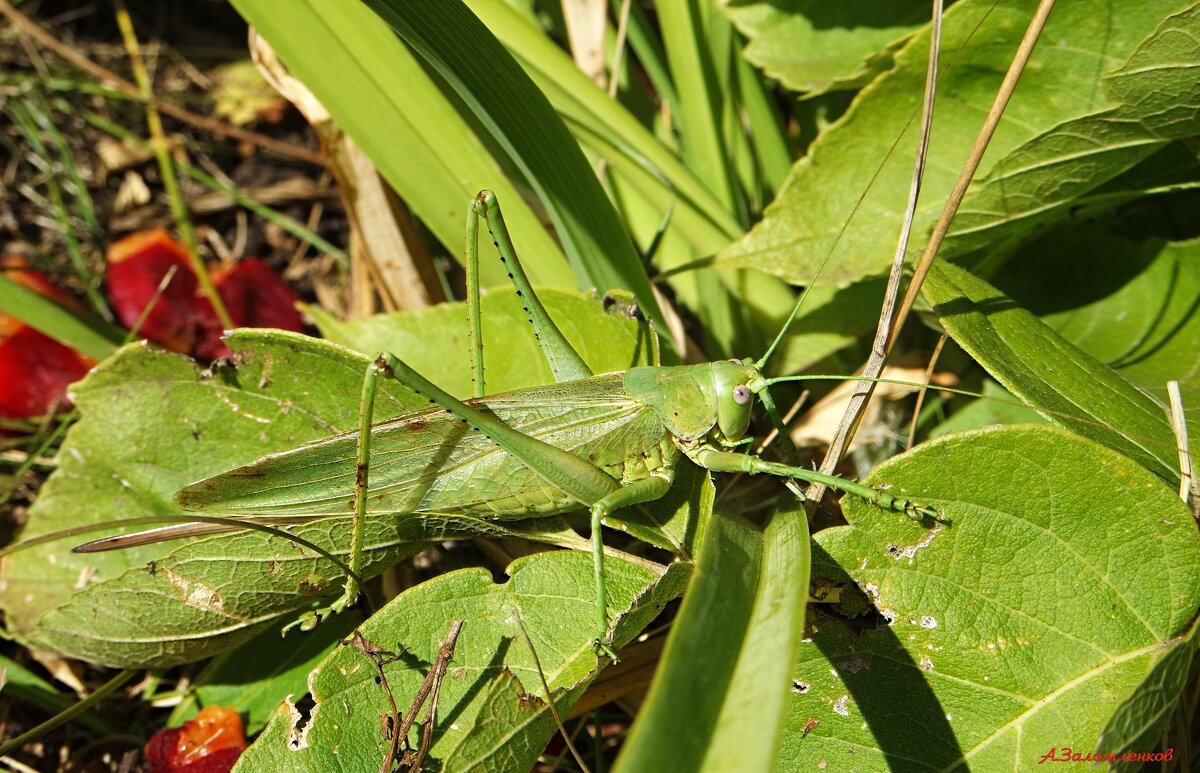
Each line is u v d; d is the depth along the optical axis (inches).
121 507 6.7
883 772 5.6
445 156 7.0
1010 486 5.6
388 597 6.8
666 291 7.7
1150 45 5.9
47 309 7.3
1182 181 6.8
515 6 7.9
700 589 5.0
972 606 5.6
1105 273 6.7
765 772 4.3
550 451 6.1
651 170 7.1
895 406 7.2
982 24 6.2
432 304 7.7
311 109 7.3
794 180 6.6
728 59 7.6
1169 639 5.5
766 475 7.0
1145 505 5.5
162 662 6.5
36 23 8.9
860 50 7.3
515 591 5.8
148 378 6.5
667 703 4.7
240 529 6.1
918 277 5.9
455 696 5.7
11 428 7.6
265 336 6.3
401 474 6.2
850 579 5.7
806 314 7.2
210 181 8.5
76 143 8.8
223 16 9.5
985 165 6.5
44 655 7.0
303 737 5.6
